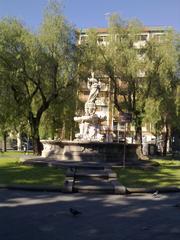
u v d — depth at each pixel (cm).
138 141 4478
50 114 4431
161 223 1004
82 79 4041
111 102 4738
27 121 4403
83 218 1040
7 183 1628
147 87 4359
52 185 1595
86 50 4003
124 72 4231
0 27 3816
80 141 2792
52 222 987
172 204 1292
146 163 2769
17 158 3275
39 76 3888
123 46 4247
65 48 3841
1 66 3803
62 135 4712
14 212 1100
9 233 877
